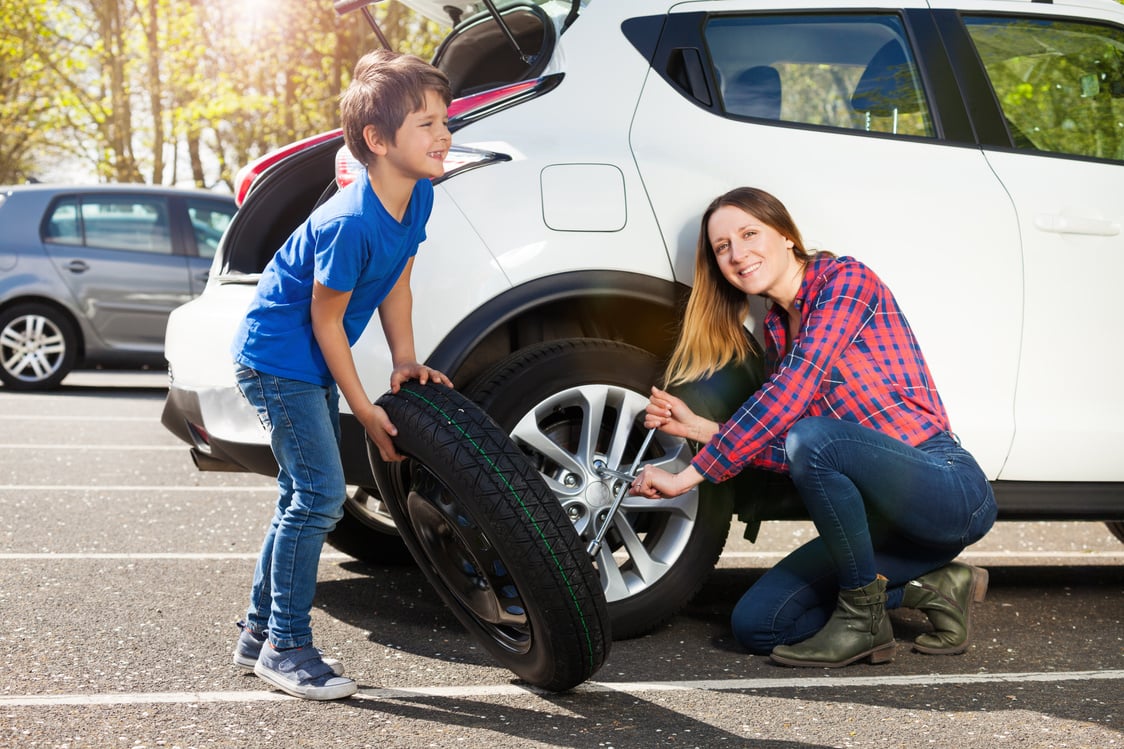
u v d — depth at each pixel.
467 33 3.73
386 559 4.07
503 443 2.57
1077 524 5.19
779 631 3.03
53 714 2.46
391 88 2.43
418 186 2.62
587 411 3.04
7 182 28.28
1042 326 3.32
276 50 19.39
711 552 3.16
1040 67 3.56
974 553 4.55
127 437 6.94
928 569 3.10
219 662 2.88
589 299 3.14
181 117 20.17
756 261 2.99
